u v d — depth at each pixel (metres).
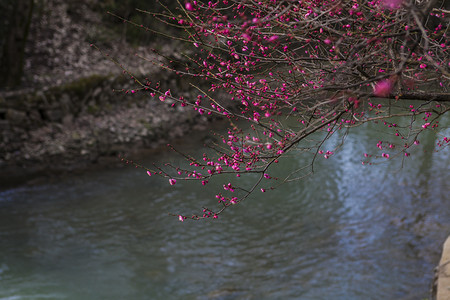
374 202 10.12
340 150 12.60
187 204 10.26
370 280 7.49
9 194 10.58
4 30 15.41
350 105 2.76
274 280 7.60
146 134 14.12
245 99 2.91
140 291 7.25
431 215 9.44
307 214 9.80
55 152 12.59
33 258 8.08
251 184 11.13
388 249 8.38
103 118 14.45
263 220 9.59
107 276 7.63
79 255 8.26
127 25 16.67
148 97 15.58
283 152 2.88
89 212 9.86
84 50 16.12
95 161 12.48
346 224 9.33
